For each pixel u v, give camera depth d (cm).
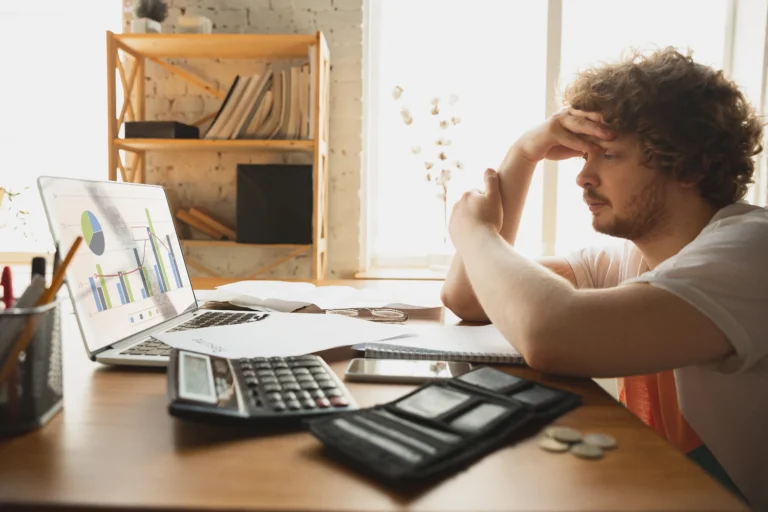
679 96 75
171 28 225
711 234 69
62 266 50
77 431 47
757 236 65
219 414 46
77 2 234
